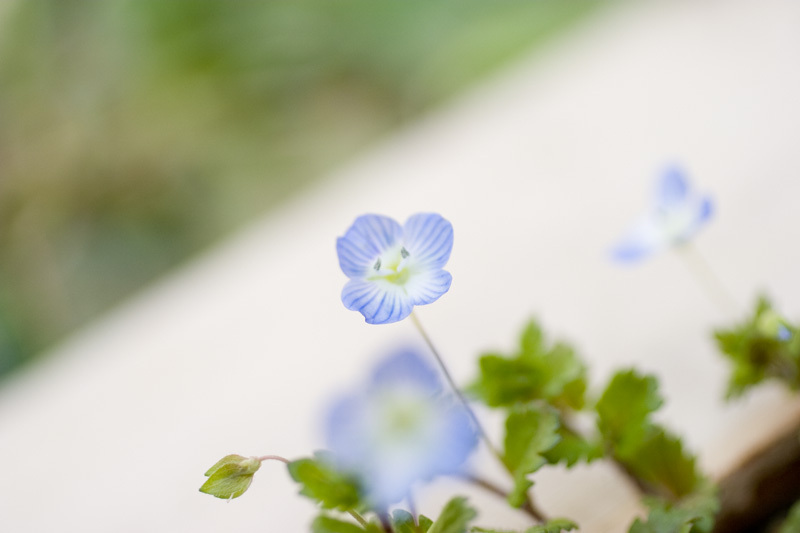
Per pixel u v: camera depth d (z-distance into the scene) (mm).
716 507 147
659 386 154
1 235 542
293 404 229
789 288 197
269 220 346
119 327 307
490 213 285
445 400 136
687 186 168
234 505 199
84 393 271
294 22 584
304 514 192
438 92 538
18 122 570
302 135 558
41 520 220
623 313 216
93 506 217
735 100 283
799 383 161
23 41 586
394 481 135
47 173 554
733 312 198
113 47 579
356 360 237
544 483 180
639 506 164
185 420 239
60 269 528
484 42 540
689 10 356
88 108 567
